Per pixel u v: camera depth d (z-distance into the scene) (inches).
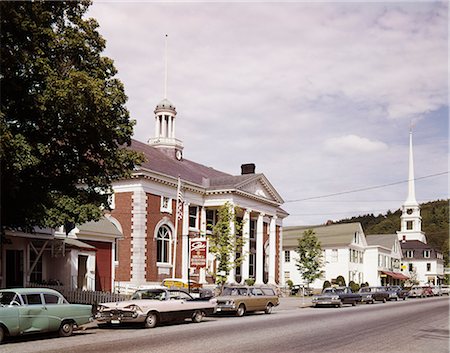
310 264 2466.8
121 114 999.0
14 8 821.2
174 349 605.9
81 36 935.0
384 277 3476.9
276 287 2314.2
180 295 946.7
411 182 4722.0
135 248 1748.3
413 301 2075.5
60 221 900.0
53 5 922.1
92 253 1446.9
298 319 1056.8
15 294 681.6
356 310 1401.3
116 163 1005.8
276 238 2583.7
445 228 5866.1
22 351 581.0
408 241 4542.3
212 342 676.7
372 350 622.2
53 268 1375.5
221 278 1785.2
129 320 825.5
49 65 882.8
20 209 882.8
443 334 807.1
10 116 878.4
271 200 2342.5
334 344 673.6
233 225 1859.0
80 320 743.7
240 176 2220.7
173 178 1893.5
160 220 1847.9
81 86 839.7
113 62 987.3
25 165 798.5
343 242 3041.3
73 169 954.1
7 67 816.3
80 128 917.8
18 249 1246.3
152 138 2363.4
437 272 4343.0
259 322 977.5
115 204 1803.6
